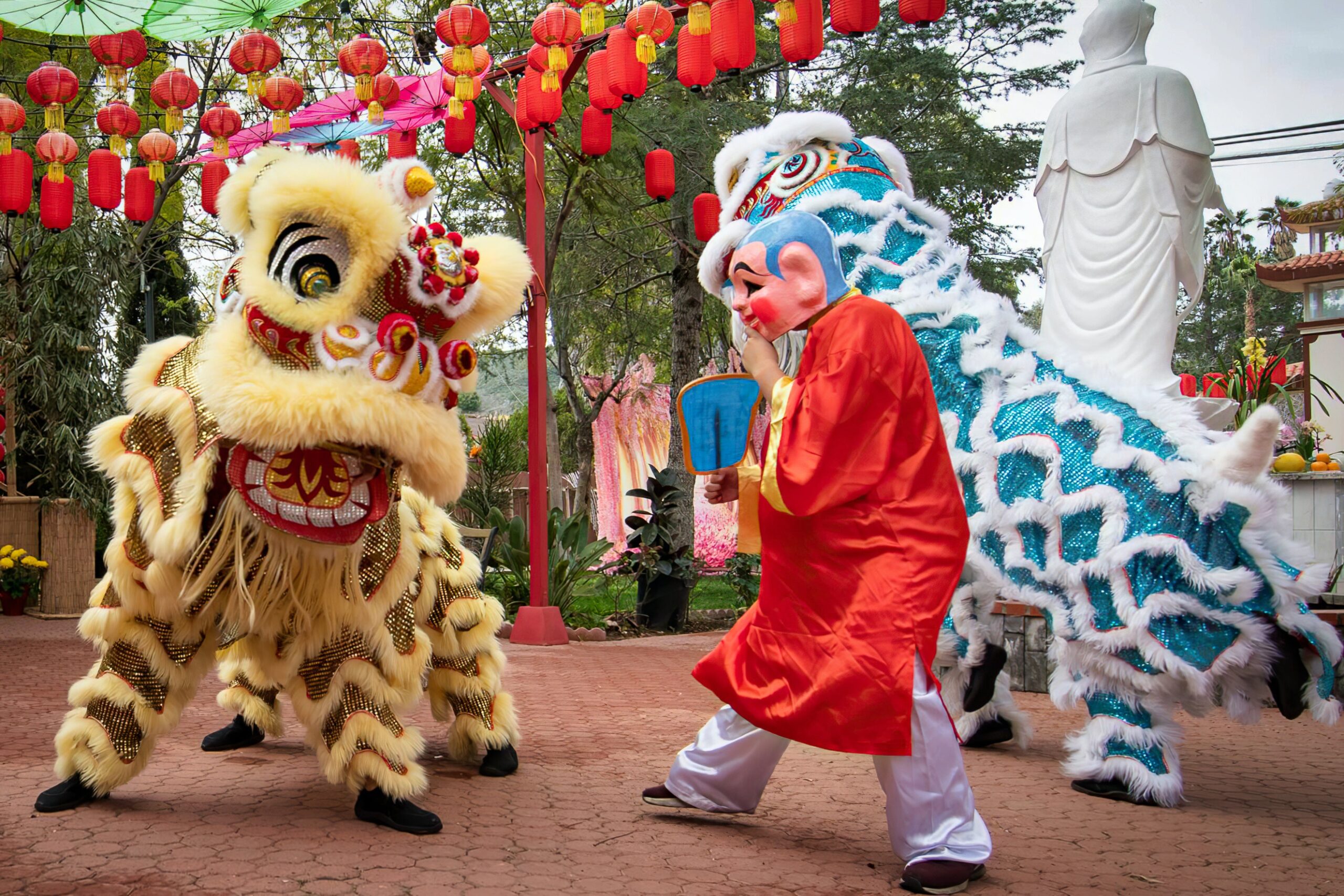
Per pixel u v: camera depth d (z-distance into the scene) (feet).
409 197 12.06
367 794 12.20
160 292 58.18
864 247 16.46
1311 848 12.49
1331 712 13.56
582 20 21.45
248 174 11.75
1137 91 23.41
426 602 14.74
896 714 10.72
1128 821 13.55
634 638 37.19
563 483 104.32
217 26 24.29
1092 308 23.80
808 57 20.04
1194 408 14.67
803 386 11.37
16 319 40.29
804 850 12.09
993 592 16.52
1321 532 32.89
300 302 11.00
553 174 55.42
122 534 12.31
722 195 18.33
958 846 10.77
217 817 12.41
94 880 10.08
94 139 43.11
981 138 54.70
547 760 16.42
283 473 11.24
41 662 26.61
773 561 11.72
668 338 75.00
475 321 12.50
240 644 12.84
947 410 15.71
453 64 23.27
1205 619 13.75
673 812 13.50
